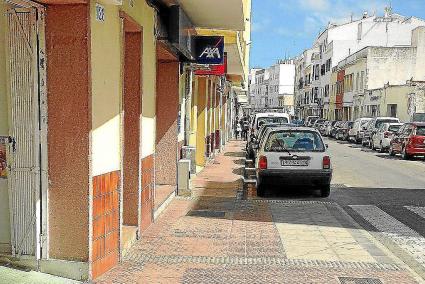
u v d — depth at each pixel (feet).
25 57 16.51
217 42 37.68
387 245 24.23
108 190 18.40
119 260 19.74
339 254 22.00
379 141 87.92
